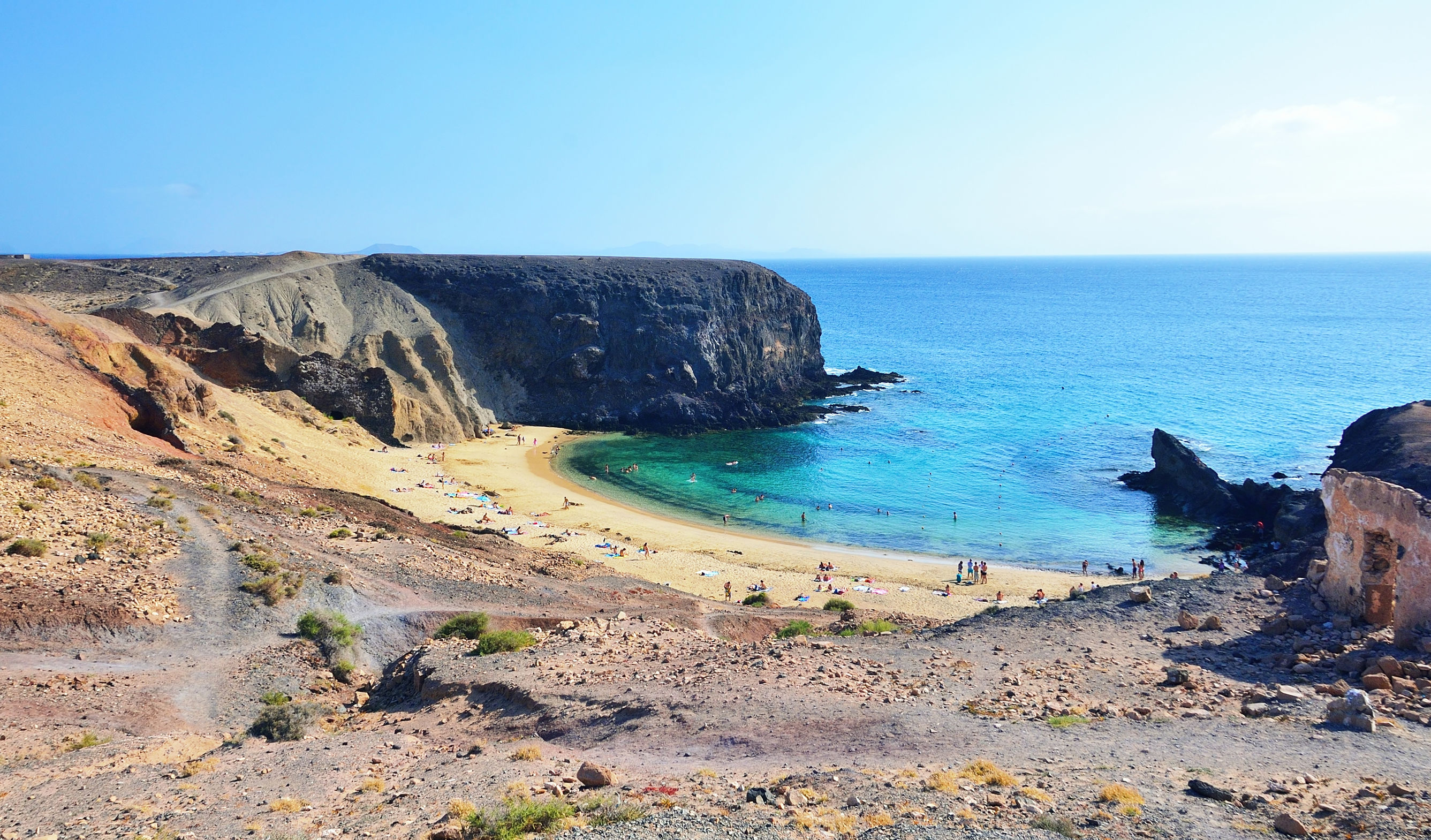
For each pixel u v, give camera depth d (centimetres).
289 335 9325
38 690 1947
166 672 2223
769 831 1073
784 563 5534
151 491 3594
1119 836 1064
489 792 1320
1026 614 2697
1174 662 2145
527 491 7212
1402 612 2094
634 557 5488
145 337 7831
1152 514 6631
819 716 1700
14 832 1195
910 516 6688
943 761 1421
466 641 2609
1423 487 4519
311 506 4356
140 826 1216
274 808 1291
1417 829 1051
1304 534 5209
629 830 1077
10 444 3612
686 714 1755
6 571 2425
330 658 2527
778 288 12350
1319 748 1459
